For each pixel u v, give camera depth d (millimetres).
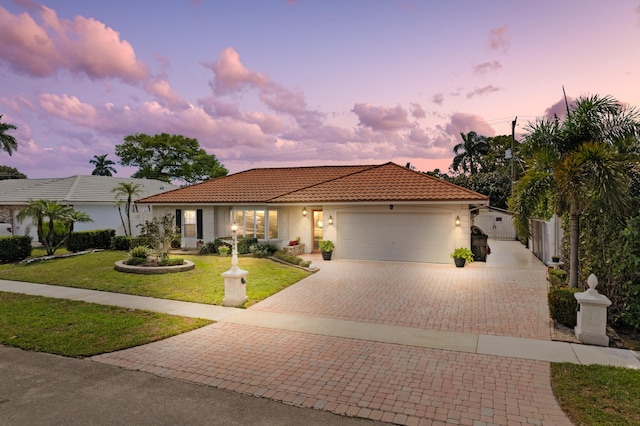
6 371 6332
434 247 16797
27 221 26641
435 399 5355
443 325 8648
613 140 10109
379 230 17516
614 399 5227
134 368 6438
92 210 26281
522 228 11141
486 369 6316
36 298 11070
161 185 35031
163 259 15266
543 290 11641
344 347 7363
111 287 12227
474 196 16000
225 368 6418
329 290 11969
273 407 5160
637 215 8328
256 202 19750
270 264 16109
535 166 11117
